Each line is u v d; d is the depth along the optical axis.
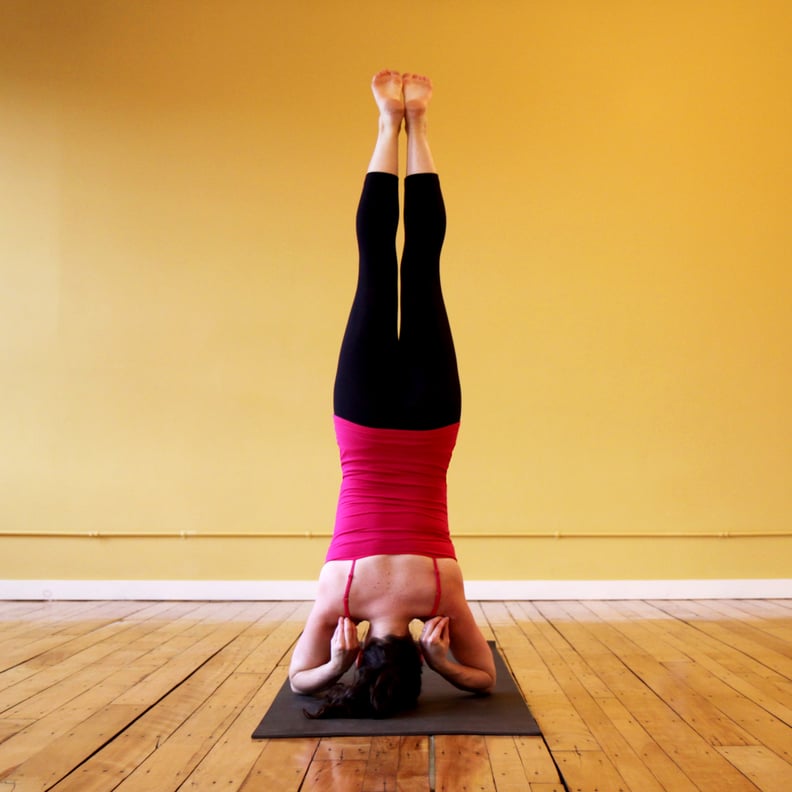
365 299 2.04
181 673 2.41
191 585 3.84
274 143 4.02
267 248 3.99
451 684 2.14
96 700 2.12
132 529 3.87
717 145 4.01
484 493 3.87
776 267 3.97
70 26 4.06
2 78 4.04
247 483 3.88
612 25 4.05
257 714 1.98
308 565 3.85
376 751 1.70
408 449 2.01
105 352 3.95
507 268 3.96
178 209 4.00
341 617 1.94
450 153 4.02
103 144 4.02
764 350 3.94
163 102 4.04
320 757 1.67
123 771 1.59
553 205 3.99
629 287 3.96
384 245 2.04
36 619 3.33
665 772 1.58
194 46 4.05
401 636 1.94
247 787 1.51
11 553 3.87
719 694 2.17
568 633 3.03
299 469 3.89
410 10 4.06
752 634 3.00
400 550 1.95
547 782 1.53
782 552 3.87
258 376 3.93
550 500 3.87
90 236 3.99
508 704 2.04
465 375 3.92
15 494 3.89
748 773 1.58
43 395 3.93
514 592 3.82
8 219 3.99
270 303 3.96
